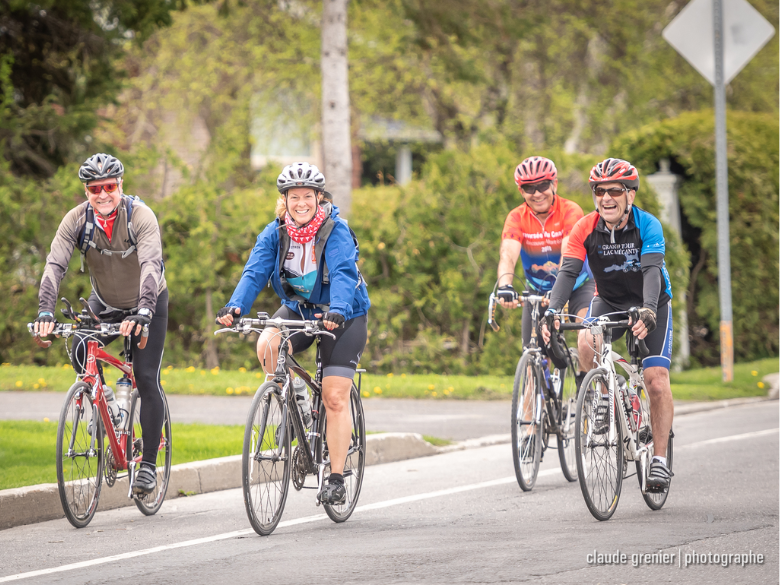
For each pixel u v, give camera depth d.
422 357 51.69
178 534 20.58
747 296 59.38
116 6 56.66
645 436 22.86
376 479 27.41
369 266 51.84
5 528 21.53
